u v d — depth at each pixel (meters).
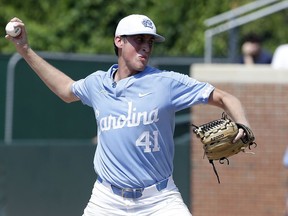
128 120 20.44
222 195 38.94
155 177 20.61
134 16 20.52
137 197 20.62
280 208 38.47
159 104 20.33
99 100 20.91
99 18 66.81
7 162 40.09
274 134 38.53
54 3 67.56
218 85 38.97
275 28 72.31
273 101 38.53
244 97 38.78
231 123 19.75
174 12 69.19
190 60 51.84
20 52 22.27
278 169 38.50
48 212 40.16
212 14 68.81
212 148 19.86
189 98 20.33
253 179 38.72
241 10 49.91
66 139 47.12
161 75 20.45
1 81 45.94
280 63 41.91
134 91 20.45
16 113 46.41
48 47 64.44
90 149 40.16
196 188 39.19
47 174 40.19
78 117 47.16
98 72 21.33
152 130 20.41
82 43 65.94
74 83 21.86
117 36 20.66
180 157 40.50
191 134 39.12
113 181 20.75
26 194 40.09
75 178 40.19
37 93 46.78
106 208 20.92
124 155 20.55
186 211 20.70
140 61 20.42
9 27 21.95
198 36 67.88
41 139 46.88
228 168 38.88
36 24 65.75
